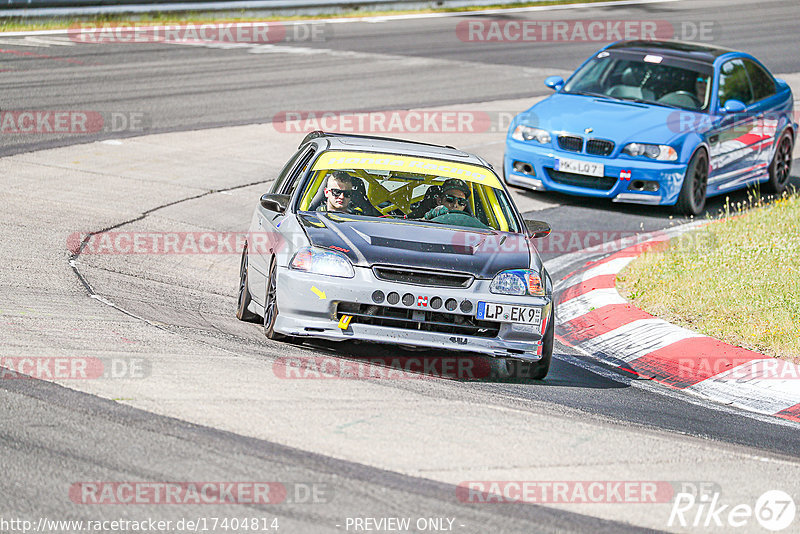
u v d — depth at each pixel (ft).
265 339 88.17
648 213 156.97
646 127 153.28
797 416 82.02
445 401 74.08
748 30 364.58
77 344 78.43
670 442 70.69
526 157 157.28
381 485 57.52
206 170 159.84
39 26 285.84
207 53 269.44
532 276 84.89
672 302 107.34
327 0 356.18
